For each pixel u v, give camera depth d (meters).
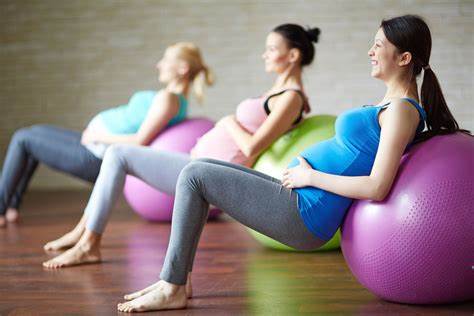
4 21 8.52
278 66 4.07
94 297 3.04
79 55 8.48
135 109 5.06
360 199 2.74
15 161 5.23
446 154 2.65
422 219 2.57
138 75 8.44
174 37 8.38
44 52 8.52
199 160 2.81
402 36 2.71
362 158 2.73
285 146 3.95
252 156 3.92
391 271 2.66
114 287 3.23
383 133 2.63
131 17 8.40
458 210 2.56
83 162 4.98
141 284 3.29
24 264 3.82
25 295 3.10
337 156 2.76
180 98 5.05
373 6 8.04
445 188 2.58
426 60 2.77
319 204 2.72
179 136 4.97
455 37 7.91
